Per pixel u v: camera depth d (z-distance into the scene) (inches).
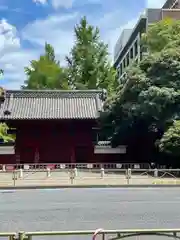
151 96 1331.2
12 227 513.3
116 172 1301.7
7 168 1497.3
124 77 1562.5
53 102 1675.7
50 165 1467.8
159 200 758.5
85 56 2204.7
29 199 792.9
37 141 1612.9
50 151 1617.9
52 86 2348.7
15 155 1595.7
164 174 1150.3
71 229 495.8
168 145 1253.7
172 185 1020.5
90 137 1627.7
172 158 1395.2
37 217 585.0
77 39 2247.8
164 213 608.1
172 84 1374.3
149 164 1428.4
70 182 1079.6
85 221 547.8
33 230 493.0
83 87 2140.7
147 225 513.7
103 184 1031.6
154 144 1424.7
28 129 1614.2
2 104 1635.1
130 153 1610.5
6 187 1002.1
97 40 2265.0
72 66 2257.6
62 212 627.5
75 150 1638.8
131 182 1069.8
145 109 1342.3
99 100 1667.1
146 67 1467.8
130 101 1433.3
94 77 2178.9
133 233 261.0
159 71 1411.2
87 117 1555.1
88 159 1628.9
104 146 1620.3
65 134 1626.5
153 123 1393.9
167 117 1347.2
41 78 2367.1
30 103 1658.5
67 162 1614.2
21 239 248.1
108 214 602.5
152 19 2581.2
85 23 2255.2
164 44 1729.8
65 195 853.2
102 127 1628.9
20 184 1042.1
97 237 367.9
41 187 1008.9
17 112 1583.4
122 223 529.0
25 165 1435.8
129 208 661.3
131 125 1491.1
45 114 1579.7
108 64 2261.3
